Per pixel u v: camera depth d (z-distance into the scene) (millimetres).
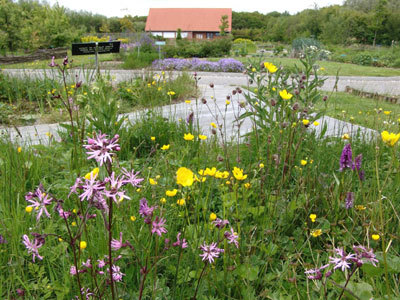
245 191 2113
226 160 2756
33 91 7312
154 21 52500
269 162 2580
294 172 2885
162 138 4004
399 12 37938
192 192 1972
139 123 4180
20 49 23781
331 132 4711
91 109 4012
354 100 8047
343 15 39594
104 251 1684
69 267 1618
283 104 3303
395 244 2033
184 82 9547
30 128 5223
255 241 1956
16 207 2174
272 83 3514
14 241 1751
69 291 1539
